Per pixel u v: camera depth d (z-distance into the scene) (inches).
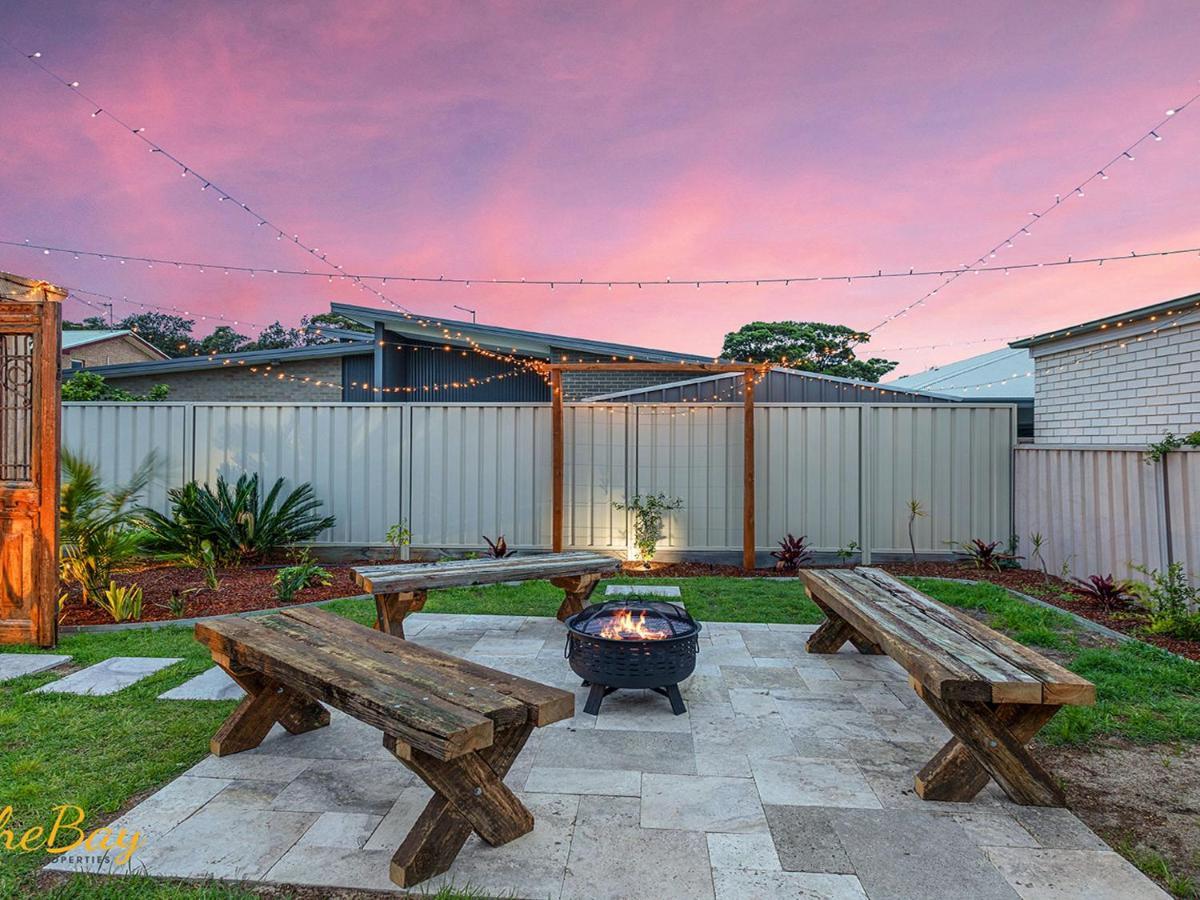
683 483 320.8
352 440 324.8
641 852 87.6
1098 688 148.3
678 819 96.2
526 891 79.2
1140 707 139.2
